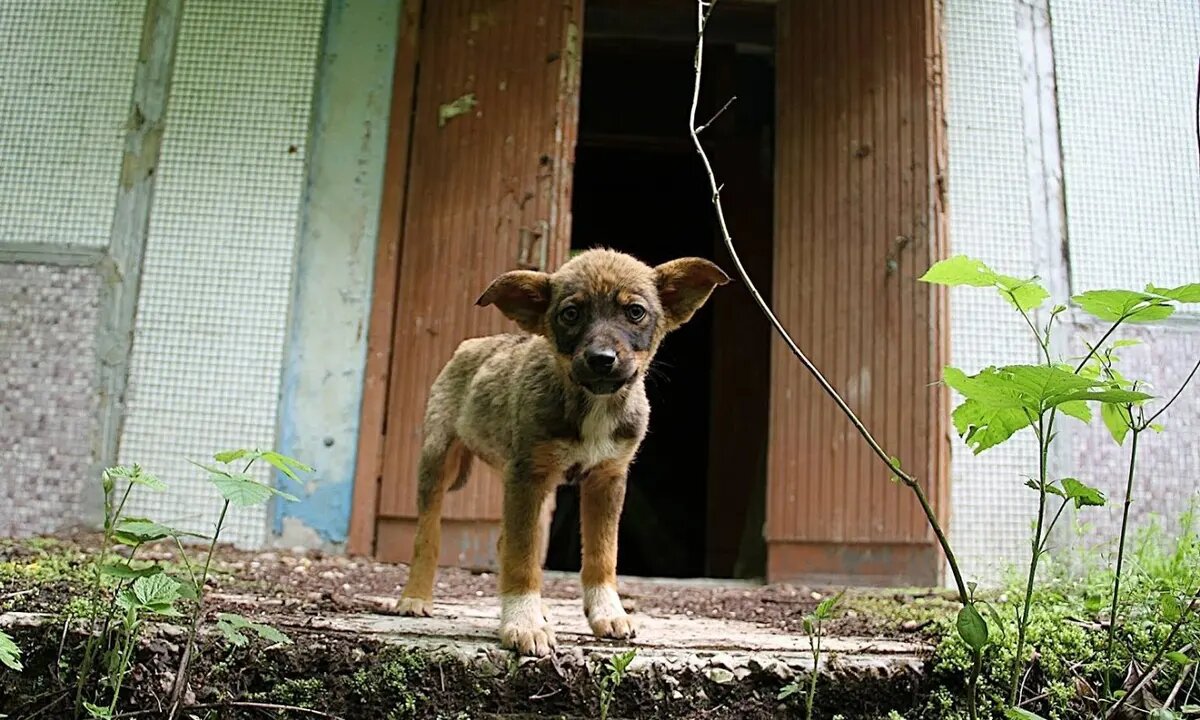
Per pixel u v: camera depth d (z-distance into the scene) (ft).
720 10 24.08
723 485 25.66
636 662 10.03
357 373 19.22
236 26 20.12
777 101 20.53
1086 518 18.26
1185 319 19.11
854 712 10.19
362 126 20.02
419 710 9.80
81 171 19.60
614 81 28.45
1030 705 10.33
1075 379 8.78
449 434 13.50
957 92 19.94
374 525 18.80
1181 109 20.21
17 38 20.11
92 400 18.79
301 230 19.54
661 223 33.40
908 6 19.31
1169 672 10.47
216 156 19.69
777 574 18.67
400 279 19.61
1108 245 19.62
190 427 18.80
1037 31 20.30
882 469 18.22
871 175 19.19
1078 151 19.92
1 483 18.45
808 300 19.39
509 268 19.26
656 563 29.32
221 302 19.21
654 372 15.21
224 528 18.51
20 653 9.59
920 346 18.25
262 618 10.70
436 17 20.38
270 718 9.69
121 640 9.68
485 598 15.37
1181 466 18.62
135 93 19.89
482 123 19.85
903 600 15.47
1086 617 11.62
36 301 19.12
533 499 11.30
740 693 10.06
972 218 19.52
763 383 25.99
